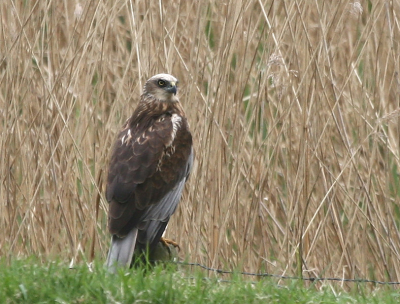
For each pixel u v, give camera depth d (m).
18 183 12.17
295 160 11.98
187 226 11.68
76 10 11.79
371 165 11.41
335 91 12.09
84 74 12.16
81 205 11.98
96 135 12.15
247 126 11.55
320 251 12.08
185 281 7.92
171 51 11.64
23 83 12.00
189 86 11.78
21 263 8.34
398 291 9.02
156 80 10.70
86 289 7.19
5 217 11.91
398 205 12.09
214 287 7.80
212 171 11.52
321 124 11.93
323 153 11.85
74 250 11.51
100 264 8.50
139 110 10.61
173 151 10.07
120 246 9.10
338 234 11.70
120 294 7.18
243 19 11.80
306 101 11.37
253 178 12.12
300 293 7.98
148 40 12.07
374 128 11.50
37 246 11.66
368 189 11.36
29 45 11.81
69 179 11.91
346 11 11.45
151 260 9.19
